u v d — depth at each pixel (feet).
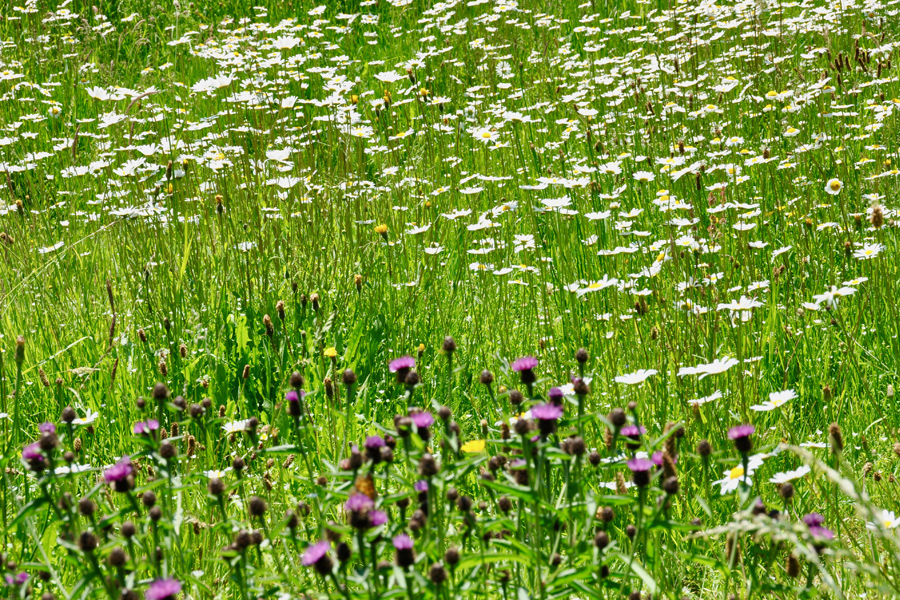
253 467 13.25
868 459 12.50
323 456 12.76
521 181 24.23
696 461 11.77
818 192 21.08
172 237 20.29
